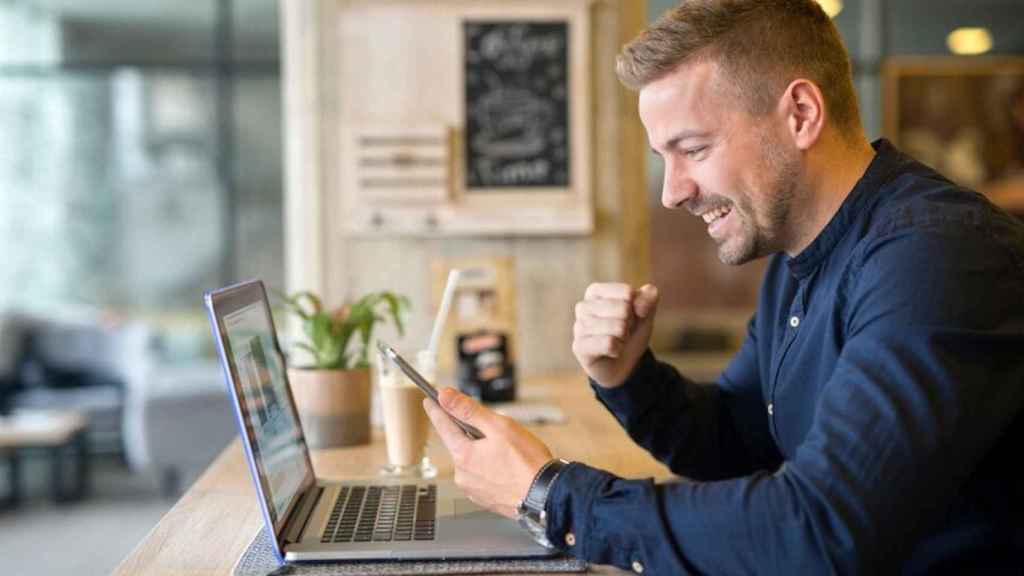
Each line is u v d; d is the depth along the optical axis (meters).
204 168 8.03
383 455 1.74
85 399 6.27
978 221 1.12
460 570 1.11
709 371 6.21
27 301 7.92
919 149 7.98
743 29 1.20
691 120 1.21
